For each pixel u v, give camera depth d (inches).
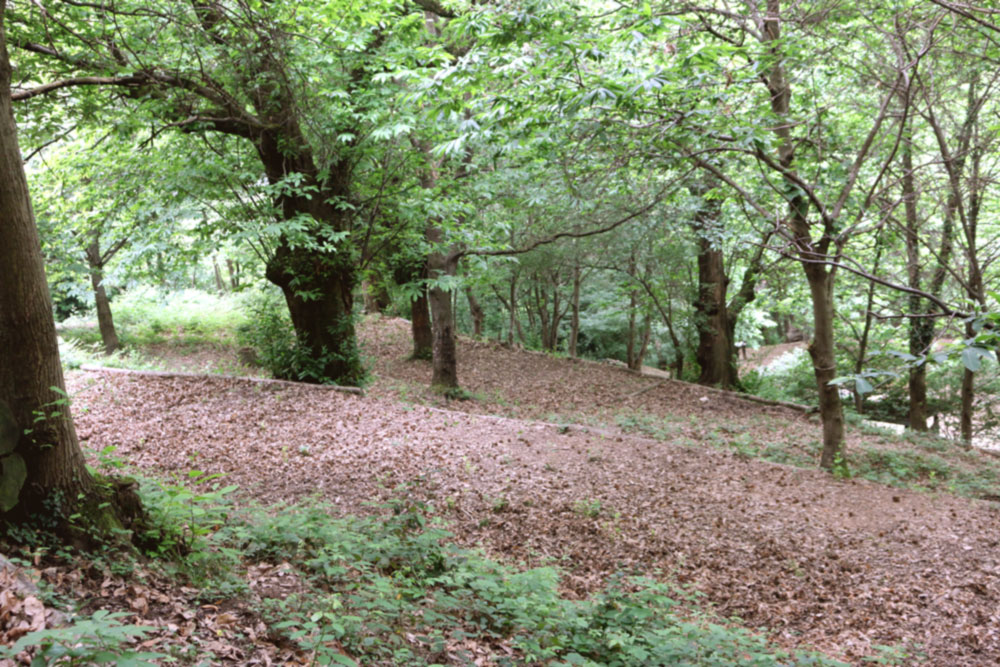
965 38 332.8
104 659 103.7
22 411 173.5
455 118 325.7
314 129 499.8
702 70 301.0
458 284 630.5
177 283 880.3
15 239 172.2
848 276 702.5
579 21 337.1
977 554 312.3
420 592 195.6
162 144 569.9
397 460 410.0
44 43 411.8
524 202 599.2
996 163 432.1
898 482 447.8
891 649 225.6
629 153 328.2
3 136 171.5
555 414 661.3
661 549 320.2
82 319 990.4
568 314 1187.3
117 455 373.1
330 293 577.3
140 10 390.9
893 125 435.5
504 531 328.2
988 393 755.4
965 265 511.5
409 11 548.1
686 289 861.8
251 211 522.0
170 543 191.5
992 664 225.8
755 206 350.9
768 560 312.3
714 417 697.6
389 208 575.2
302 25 461.1
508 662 169.5
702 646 199.6
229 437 429.7
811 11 372.8
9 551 164.7
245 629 160.4
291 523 241.0
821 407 470.9
